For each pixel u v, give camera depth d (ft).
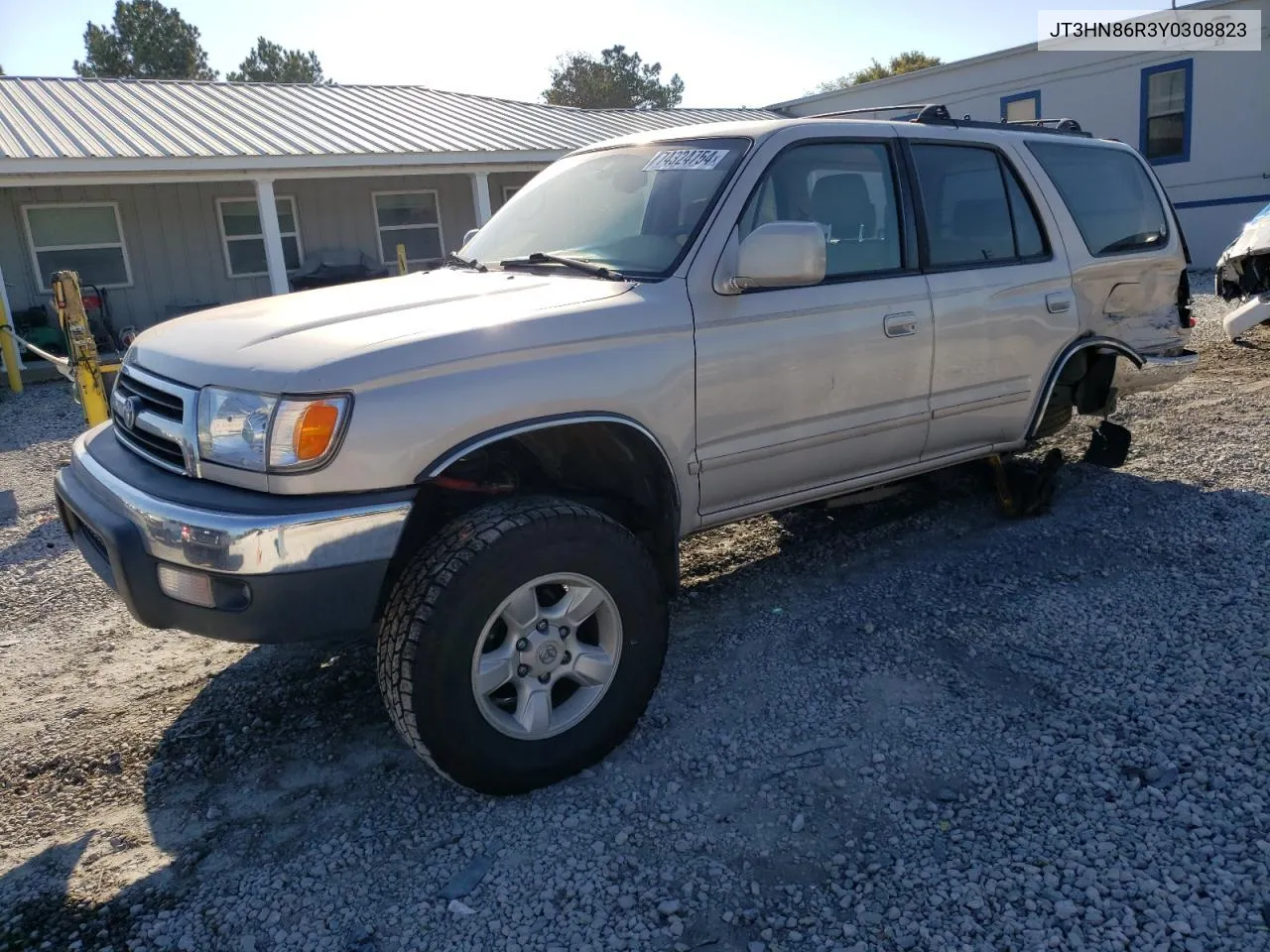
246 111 55.21
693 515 11.52
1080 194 15.87
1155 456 19.45
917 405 13.34
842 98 73.36
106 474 9.88
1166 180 59.62
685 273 11.05
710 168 12.07
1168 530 15.35
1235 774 9.18
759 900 8.00
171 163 43.57
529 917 7.96
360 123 55.72
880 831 8.77
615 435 10.61
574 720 9.68
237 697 11.93
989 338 14.02
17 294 47.47
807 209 12.34
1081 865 8.16
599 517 9.63
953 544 15.47
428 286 11.93
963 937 7.48
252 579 8.40
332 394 8.62
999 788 9.27
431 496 9.87
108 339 45.83
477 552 8.79
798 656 12.10
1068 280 15.15
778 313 11.59
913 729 10.34
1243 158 56.03
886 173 13.26
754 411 11.51
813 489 12.84
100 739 11.12
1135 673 11.16
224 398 8.94
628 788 9.59
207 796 9.92
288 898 8.33
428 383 9.01
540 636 9.40
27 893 8.56
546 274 11.96
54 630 14.38
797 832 8.82
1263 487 16.99
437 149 50.57
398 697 8.78
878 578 14.35
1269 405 22.89
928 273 13.37
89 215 48.67
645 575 9.95
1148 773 9.29
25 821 9.68
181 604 8.86
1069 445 20.57
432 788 9.80
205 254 51.96
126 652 13.51
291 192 53.98
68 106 51.42
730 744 10.27
